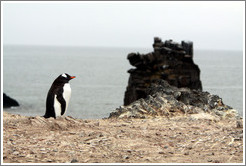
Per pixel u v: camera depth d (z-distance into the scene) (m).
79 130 24.77
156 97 34.75
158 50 97.62
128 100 95.38
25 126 24.86
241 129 26.67
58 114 26.34
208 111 33.44
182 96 36.09
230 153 20.39
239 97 142.62
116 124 28.30
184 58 98.31
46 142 21.59
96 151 20.42
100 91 171.62
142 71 94.75
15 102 121.06
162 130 26.33
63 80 26.53
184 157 19.58
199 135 24.89
